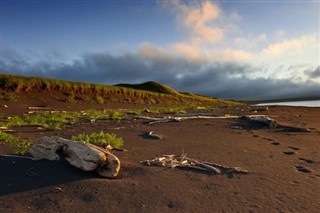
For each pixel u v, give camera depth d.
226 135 12.57
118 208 5.00
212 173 6.80
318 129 14.77
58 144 7.09
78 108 33.22
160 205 5.12
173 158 7.93
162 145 10.03
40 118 19.67
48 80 38.59
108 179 6.20
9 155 7.64
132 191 5.66
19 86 34.53
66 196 5.38
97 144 8.81
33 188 5.68
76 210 4.91
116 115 23.09
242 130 14.23
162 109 35.25
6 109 27.05
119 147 9.43
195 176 6.57
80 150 6.60
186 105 52.47
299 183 6.27
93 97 41.38
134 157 8.11
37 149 7.31
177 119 18.28
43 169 6.51
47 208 4.96
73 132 13.64
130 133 12.96
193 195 5.54
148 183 6.08
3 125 15.60
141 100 48.94
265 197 5.50
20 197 5.33
